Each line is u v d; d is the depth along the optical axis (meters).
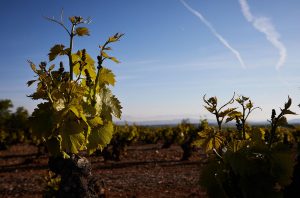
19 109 50.91
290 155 2.57
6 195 9.88
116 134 19.77
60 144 2.84
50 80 3.01
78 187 2.95
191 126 24.83
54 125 2.78
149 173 13.55
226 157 2.59
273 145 2.66
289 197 2.87
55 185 5.99
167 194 9.18
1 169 16.16
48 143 2.95
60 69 3.06
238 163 2.54
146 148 27.44
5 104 57.41
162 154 22.11
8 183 11.73
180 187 10.13
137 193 9.40
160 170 14.57
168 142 27.05
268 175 2.56
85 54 3.14
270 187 2.55
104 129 3.11
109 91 3.24
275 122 2.68
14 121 49.69
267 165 2.57
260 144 2.62
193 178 11.69
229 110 3.03
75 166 3.00
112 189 10.05
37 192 10.02
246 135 3.21
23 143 37.84
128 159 19.58
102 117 3.13
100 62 3.15
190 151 18.53
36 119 2.84
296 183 2.83
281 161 2.57
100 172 14.23
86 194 2.96
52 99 2.88
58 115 2.78
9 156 23.22
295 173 2.85
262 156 2.58
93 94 3.11
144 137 31.95
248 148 2.61
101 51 3.13
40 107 2.86
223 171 2.67
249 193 2.54
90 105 2.94
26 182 11.75
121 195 9.15
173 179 11.66
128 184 10.88
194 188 9.85
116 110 3.22
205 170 2.73
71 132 2.81
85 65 3.19
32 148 30.69
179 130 26.41
